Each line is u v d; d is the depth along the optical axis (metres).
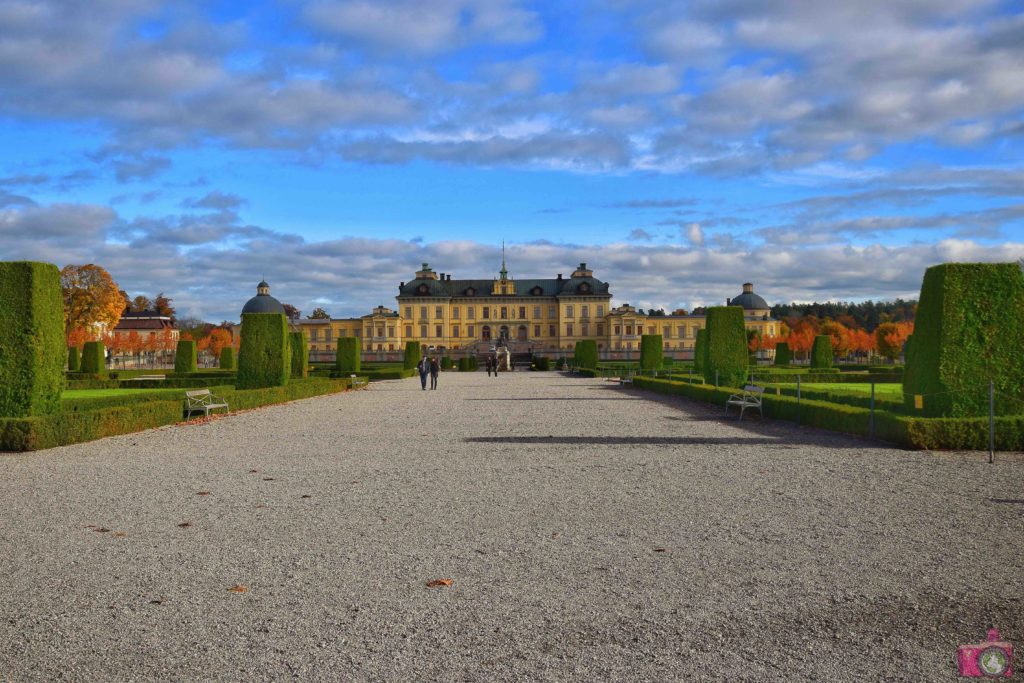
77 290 86.19
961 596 6.82
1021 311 17.91
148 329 137.62
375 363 105.50
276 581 7.34
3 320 18.81
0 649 5.82
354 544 8.62
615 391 40.38
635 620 6.33
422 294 147.62
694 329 144.00
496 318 147.62
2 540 8.84
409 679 5.29
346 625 6.25
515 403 31.25
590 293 146.38
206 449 16.78
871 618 6.34
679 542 8.64
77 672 5.43
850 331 142.50
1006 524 9.31
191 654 5.71
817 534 8.92
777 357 71.06
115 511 10.31
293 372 48.16
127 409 20.19
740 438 18.22
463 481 12.52
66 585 7.24
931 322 18.28
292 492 11.62
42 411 19.08
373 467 14.08
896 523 9.40
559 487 11.92
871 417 17.73
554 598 6.84
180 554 8.23
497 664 5.53
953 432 15.87
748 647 5.80
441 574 7.54
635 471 13.40
